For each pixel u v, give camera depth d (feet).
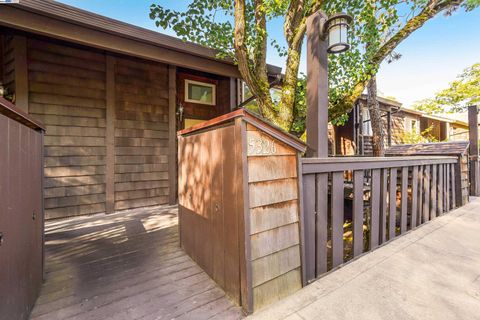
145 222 11.46
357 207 7.29
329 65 13.29
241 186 4.86
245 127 4.84
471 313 4.85
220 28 12.32
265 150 5.16
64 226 10.80
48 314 4.90
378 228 8.02
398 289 5.66
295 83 11.58
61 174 11.67
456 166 13.58
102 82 12.73
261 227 5.05
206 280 6.25
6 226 3.76
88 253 7.93
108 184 12.89
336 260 6.70
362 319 4.65
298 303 5.14
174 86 15.16
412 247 8.02
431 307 5.03
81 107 12.16
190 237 7.61
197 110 17.34
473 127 16.66
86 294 5.61
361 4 11.99
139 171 13.94
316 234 6.22
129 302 5.31
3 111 3.95
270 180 5.22
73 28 9.71
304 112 13.12
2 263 3.61
